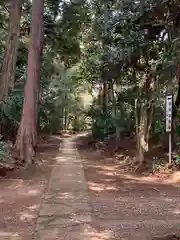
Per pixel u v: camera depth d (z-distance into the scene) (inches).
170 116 446.3
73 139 1221.1
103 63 645.9
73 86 1389.0
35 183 387.2
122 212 267.4
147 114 498.3
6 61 602.5
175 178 404.2
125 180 407.5
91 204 291.6
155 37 494.9
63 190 348.2
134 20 481.4
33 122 510.3
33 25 537.0
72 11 707.4
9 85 601.9
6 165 434.0
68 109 1524.4
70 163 565.9
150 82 505.4
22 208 278.1
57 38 760.3
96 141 909.2
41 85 1005.2
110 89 785.6
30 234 218.8
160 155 497.0
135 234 218.4
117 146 694.5
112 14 549.0
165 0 427.8
